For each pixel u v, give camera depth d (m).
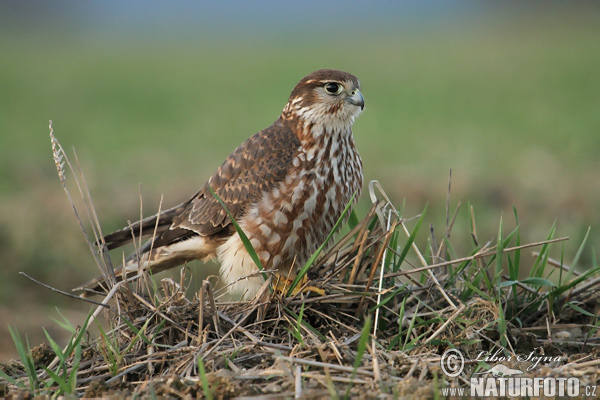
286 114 9.84
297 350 7.28
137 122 29.38
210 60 53.59
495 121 27.45
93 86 40.31
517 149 22.25
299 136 9.55
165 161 21.81
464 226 13.96
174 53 60.66
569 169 19.23
